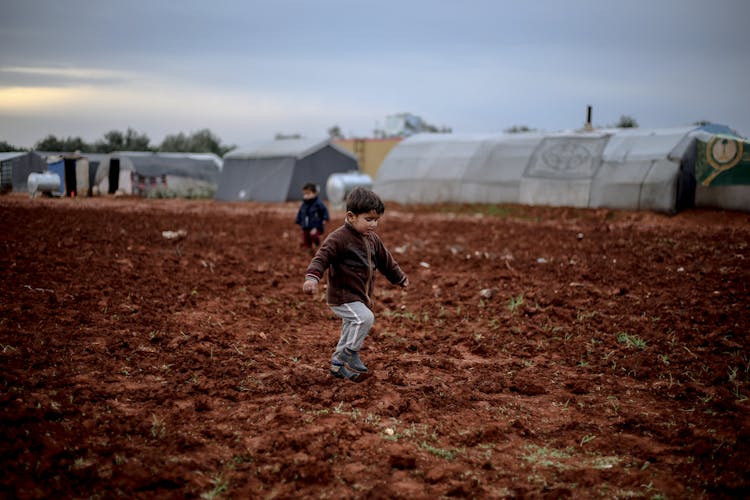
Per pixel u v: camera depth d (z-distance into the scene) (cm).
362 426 408
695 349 604
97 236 1401
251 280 962
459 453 378
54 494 305
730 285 923
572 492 329
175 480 323
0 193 3183
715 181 2231
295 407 441
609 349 614
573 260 1235
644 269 1107
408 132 5684
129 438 376
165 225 1809
